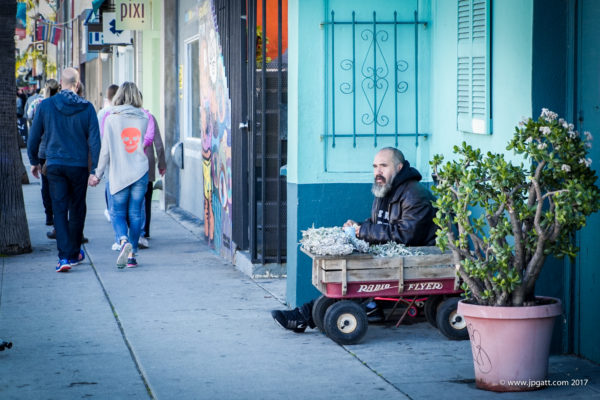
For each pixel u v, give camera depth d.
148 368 7.32
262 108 11.16
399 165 8.44
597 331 7.23
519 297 6.58
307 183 9.23
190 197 18.53
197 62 17.64
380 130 9.37
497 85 7.94
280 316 8.40
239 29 11.72
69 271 12.05
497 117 7.95
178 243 14.90
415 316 8.77
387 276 7.94
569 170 6.29
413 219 8.24
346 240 8.02
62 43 53.62
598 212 7.12
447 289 8.09
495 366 6.57
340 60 9.27
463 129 8.55
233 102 12.29
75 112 11.95
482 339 6.60
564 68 7.36
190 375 7.11
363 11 9.28
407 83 9.41
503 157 7.11
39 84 63.88
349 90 9.30
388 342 8.12
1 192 13.43
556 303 6.62
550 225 6.41
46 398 6.58
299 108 9.21
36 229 16.41
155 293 10.49
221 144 13.29
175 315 9.31
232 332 8.54
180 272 11.95
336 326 7.98
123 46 24.12
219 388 6.77
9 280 11.41
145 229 14.82
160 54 20.23
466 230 6.54
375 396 6.53
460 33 8.59
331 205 9.27
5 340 8.27
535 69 7.31
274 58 13.06
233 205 12.48
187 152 18.73
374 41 9.30
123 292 10.57
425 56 9.41
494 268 6.54
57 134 11.94
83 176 12.12
